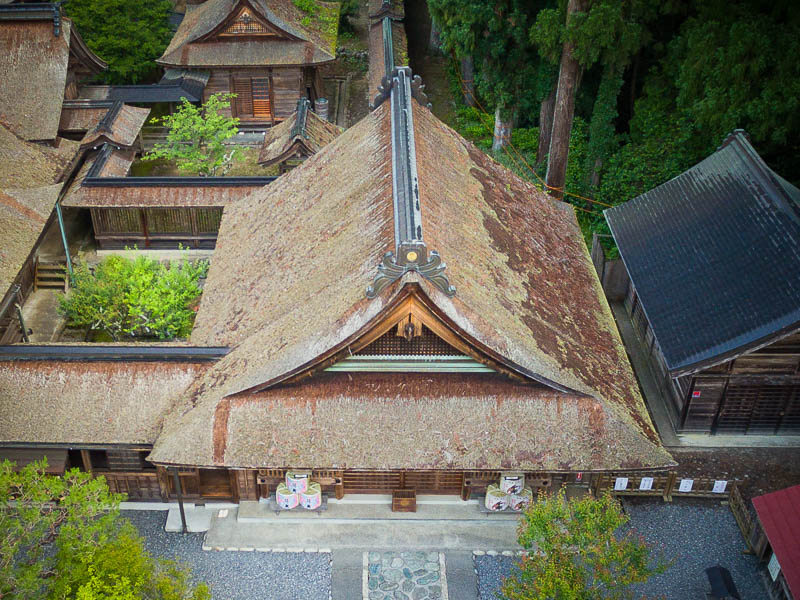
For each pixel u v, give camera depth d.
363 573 25.03
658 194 36.50
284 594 24.34
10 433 24.91
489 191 30.77
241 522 26.56
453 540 26.14
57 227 42.72
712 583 24.00
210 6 55.19
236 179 39.22
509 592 21.42
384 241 23.52
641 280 32.72
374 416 23.80
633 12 40.12
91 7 53.56
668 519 27.33
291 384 24.02
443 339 23.25
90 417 25.14
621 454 23.59
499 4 43.66
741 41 36.09
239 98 52.22
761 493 28.06
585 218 44.59
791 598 23.50
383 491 27.30
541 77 46.72
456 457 23.42
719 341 28.09
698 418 30.08
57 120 43.38
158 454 23.42
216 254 32.09
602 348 27.36
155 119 47.16
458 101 58.28
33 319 36.25
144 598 20.42
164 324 32.44
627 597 21.50
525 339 24.08
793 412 30.00
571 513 22.36
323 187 30.22
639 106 44.84
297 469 24.62
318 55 51.03
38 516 20.77
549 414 23.83
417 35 68.69
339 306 23.19
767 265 29.47
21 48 45.06
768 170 32.31
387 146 27.50
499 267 26.38
